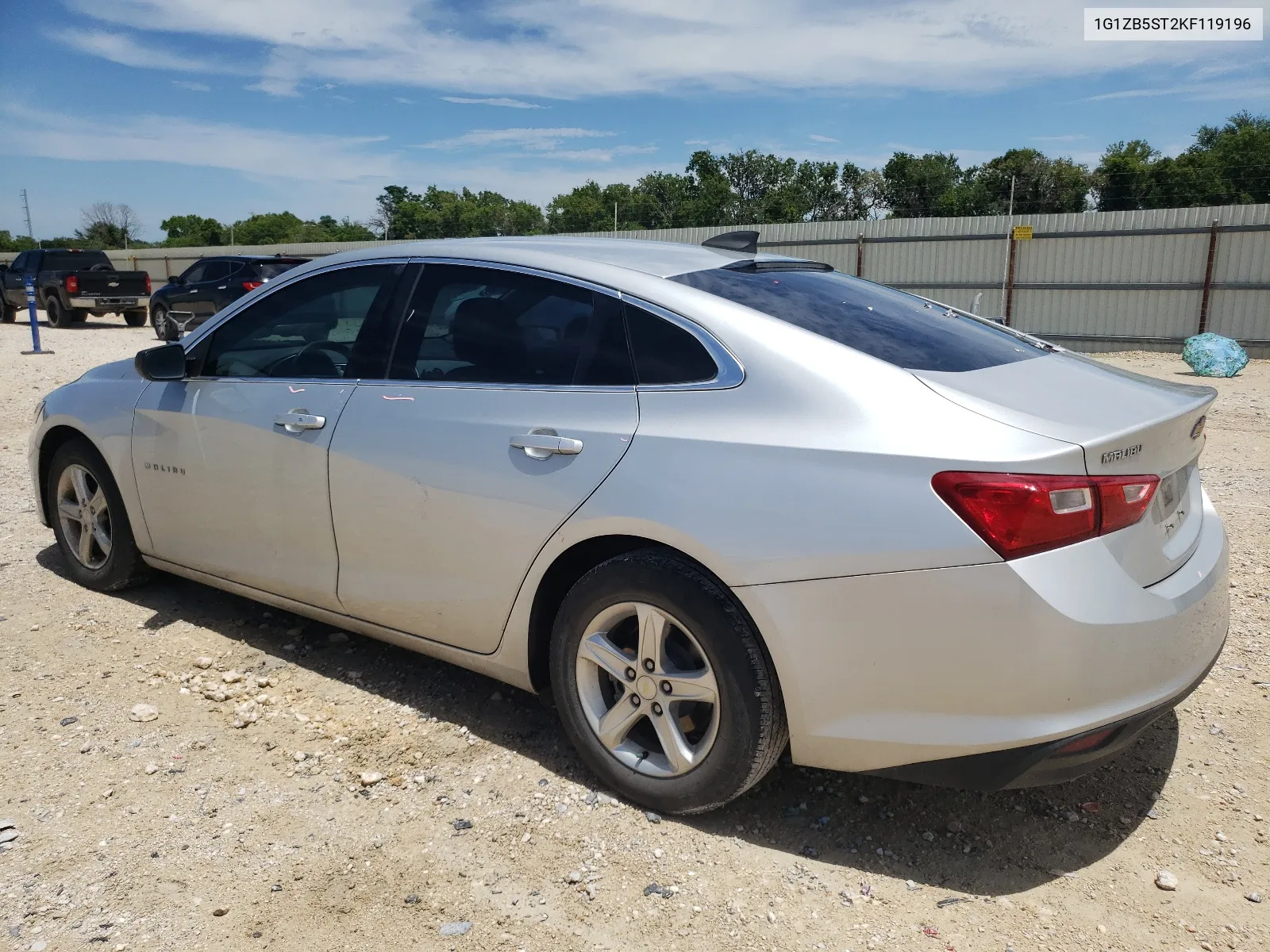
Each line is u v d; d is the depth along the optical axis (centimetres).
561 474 271
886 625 227
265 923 229
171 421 379
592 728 280
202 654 378
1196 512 285
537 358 291
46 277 2292
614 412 268
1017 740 220
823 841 263
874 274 2247
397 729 322
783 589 236
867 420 235
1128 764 301
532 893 241
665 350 268
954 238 2130
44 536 529
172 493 386
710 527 244
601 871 249
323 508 331
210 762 300
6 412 998
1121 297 1975
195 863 251
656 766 271
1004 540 215
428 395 307
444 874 248
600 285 285
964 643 220
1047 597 214
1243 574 464
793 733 246
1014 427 226
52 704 336
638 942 224
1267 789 285
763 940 225
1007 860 255
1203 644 247
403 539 310
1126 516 227
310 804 279
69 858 252
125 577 429
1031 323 2081
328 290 348
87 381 426
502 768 299
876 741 234
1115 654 220
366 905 236
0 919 229
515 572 285
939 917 232
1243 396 1229
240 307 372
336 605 341
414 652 384
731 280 294
